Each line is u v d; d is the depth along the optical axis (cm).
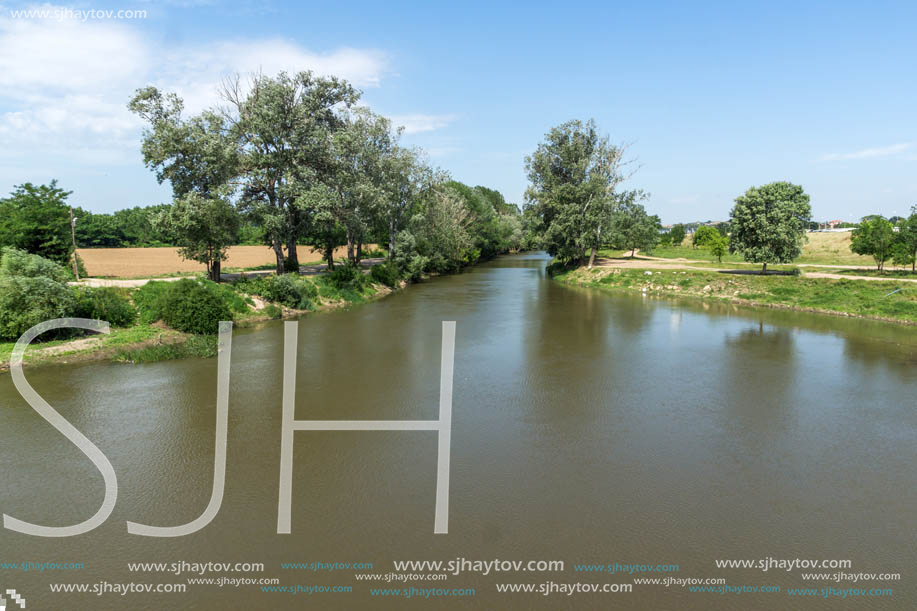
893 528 792
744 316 2759
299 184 3225
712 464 1006
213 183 2839
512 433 1156
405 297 3666
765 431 1172
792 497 883
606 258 5984
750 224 3584
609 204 4584
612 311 2953
